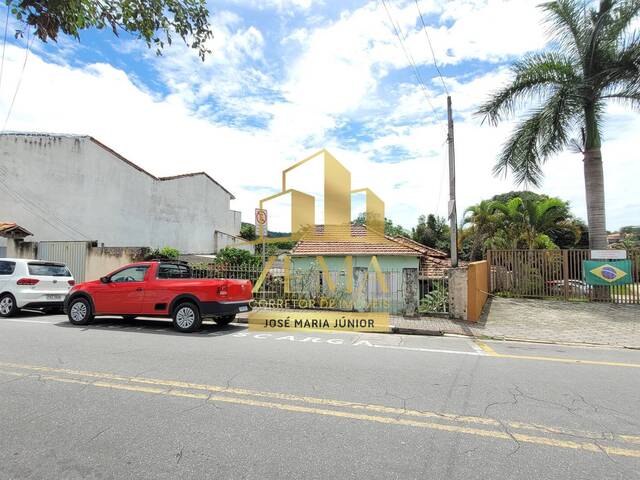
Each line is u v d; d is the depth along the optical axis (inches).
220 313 352.2
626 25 497.0
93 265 649.6
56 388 191.6
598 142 537.0
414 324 397.1
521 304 512.1
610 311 465.4
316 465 124.1
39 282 442.9
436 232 1553.9
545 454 132.9
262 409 168.4
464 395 188.9
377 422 156.9
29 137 816.9
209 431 146.9
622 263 506.9
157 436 142.4
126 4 190.5
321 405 173.6
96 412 163.3
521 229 708.7
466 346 309.4
